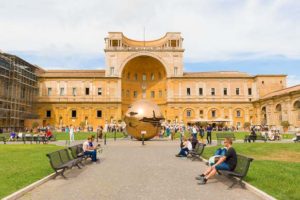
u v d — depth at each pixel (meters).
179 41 83.00
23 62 73.06
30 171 14.38
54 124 79.62
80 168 16.00
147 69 87.62
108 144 33.53
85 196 10.08
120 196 10.06
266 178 12.39
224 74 84.31
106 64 80.81
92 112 80.31
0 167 15.70
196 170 15.46
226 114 81.62
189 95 81.44
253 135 35.09
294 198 9.28
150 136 37.75
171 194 10.31
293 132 58.59
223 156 12.26
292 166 15.77
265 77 79.88
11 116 64.06
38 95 80.25
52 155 13.16
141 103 38.03
